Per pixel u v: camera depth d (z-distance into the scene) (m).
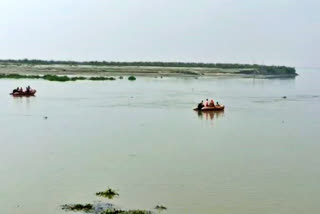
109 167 30.19
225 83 131.25
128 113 57.72
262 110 64.12
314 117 57.00
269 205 23.41
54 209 22.22
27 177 27.58
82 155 33.47
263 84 132.25
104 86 103.50
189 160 32.50
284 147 37.62
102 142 38.38
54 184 26.23
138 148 36.25
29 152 34.22
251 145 38.19
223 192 25.28
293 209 22.92
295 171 30.02
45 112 57.06
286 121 53.09
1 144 36.97
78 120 50.69
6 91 86.06
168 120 52.25
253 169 30.30
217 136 42.28
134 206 22.73
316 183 27.39
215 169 30.12
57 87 97.31
